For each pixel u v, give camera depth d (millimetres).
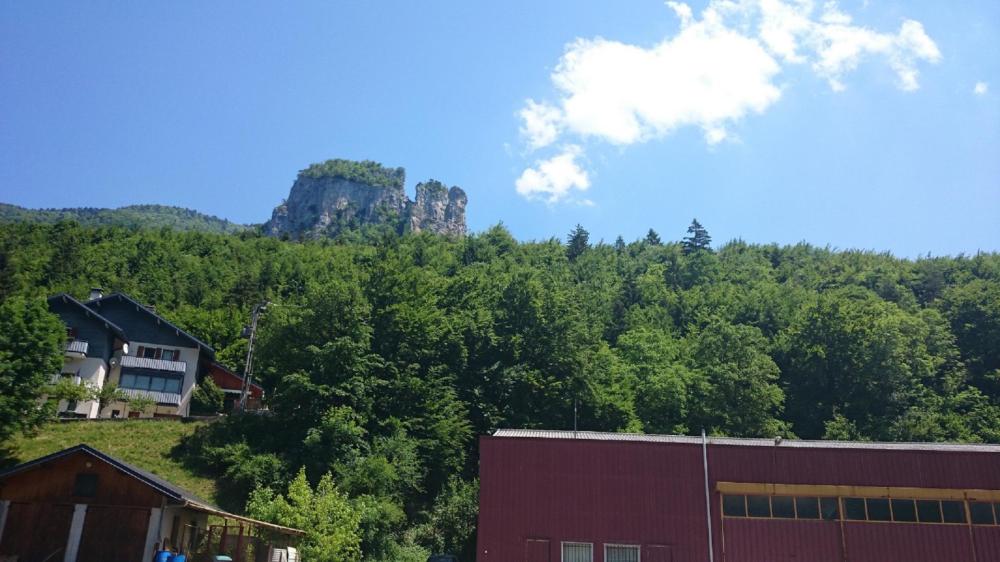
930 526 31766
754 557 31828
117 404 54156
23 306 38625
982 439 59812
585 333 58344
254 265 104500
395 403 48531
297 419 45531
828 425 61094
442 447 46562
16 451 39938
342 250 121562
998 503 31797
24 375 36812
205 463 42312
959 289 89188
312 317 49188
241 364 72188
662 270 113875
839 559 31641
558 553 32219
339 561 31641
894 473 32500
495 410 52750
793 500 32594
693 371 62969
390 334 53125
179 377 57062
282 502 32438
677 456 33469
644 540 32250
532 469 33469
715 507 32625
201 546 28406
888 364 66688
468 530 39406
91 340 53344
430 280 65312
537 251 127688
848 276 108750
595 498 32875
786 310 86562
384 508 36969
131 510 24828
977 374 76812
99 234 111688
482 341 57156
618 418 55125
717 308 90750
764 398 59938
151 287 91312
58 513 24703
